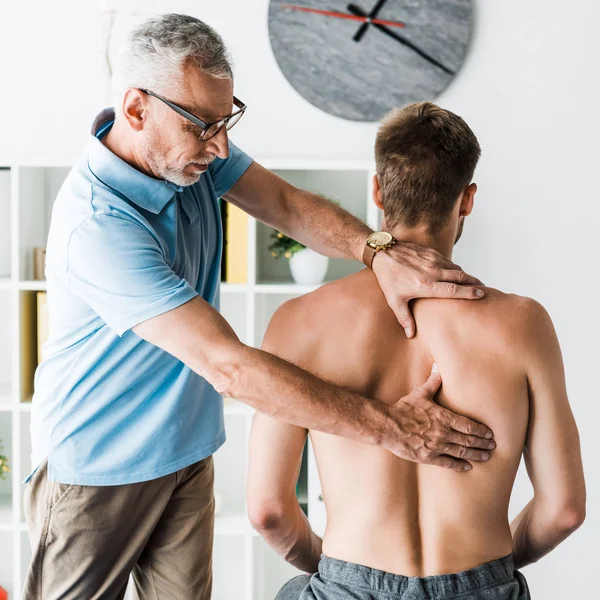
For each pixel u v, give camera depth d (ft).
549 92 8.44
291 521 4.25
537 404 3.75
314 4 8.39
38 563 5.29
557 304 8.64
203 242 5.45
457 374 3.73
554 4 8.36
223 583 9.09
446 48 8.38
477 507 3.72
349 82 8.45
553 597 8.88
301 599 3.84
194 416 5.34
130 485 5.18
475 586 3.65
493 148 8.53
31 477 5.35
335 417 3.76
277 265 8.83
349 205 8.71
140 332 4.48
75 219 4.68
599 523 8.74
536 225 8.58
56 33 8.44
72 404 5.10
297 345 4.04
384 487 3.76
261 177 5.82
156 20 4.63
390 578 3.67
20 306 7.84
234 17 8.45
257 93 8.52
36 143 8.54
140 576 5.89
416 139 4.04
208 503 5.77
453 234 4.20
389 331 3.92
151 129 4.64
